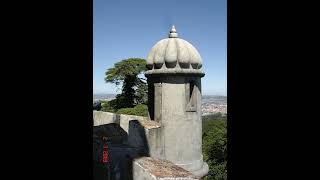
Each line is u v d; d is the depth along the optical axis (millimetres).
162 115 10992
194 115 11453
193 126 11422
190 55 11305
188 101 11359
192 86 11594
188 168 11164
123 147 9266
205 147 28031
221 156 27219
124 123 12016
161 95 11117
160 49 11406
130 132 9883
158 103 11164
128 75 34969
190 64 11320
